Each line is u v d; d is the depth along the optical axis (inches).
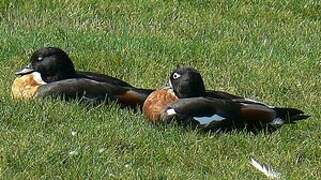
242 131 489.1
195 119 484.7
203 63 633.0
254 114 489.4
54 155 431.5
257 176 434.3
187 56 639.1
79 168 420.8
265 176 436.5
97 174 416.5
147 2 738.2
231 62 636.7
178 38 676.7
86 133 464.4
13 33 654.5
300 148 477.1
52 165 423.8
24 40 636.7
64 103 502.0
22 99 507.8
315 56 668.7
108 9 720.3
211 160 450.0
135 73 601.0
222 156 459.8
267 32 717.9
